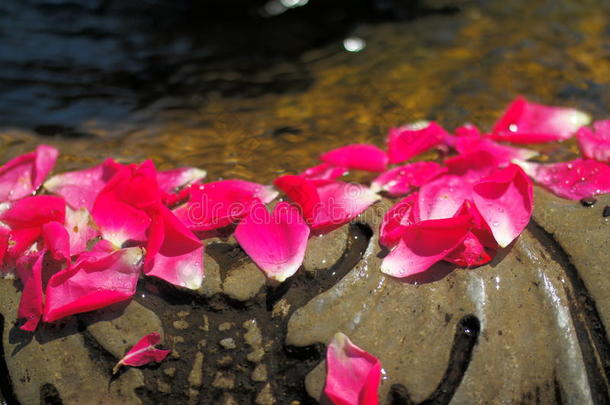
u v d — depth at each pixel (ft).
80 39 3.08
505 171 2.21
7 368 2.08
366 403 1.97
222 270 2.15
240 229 2.16
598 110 2.58
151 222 2.19
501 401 2.02
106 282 2.10
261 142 2.57
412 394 2.03
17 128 2.65
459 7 3.12
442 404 2.02
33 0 3.21
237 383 2.07
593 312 2.10
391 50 2.95
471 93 2.70
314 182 2.26
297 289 2.13
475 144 2.42
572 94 2.65
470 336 2.07
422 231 2.14
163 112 2.74
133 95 2.82
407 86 2.77
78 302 2.06
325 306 2.10
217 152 2.53
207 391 2.06
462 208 2.17
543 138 2.46
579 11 3.03
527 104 2.56
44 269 2.15
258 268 2.15
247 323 2.10
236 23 3.16
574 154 2.42
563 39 2.90
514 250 2.15
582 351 2.07
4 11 3.18
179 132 2.64
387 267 2.12
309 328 2.08
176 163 2.49
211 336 2.09
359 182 2.36
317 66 2.93
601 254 2.14
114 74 2.92
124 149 2.55
